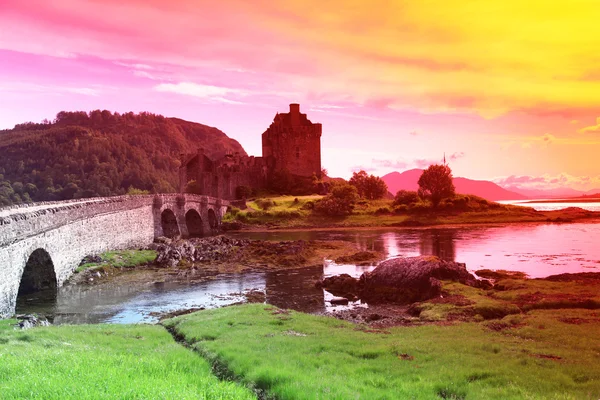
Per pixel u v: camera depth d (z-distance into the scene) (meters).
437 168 152.25
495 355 20.84
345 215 142.88
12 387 13.64
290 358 19.83
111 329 29.27
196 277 56.53
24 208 51.69
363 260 68.88
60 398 12.85
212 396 13.96
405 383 16.11
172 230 94.50
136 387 13.85
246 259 69.69
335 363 19.23
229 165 173.12
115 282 53.09
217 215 131.75
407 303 42.50
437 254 73.81
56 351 19.50
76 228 54.66
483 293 40.81
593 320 29.62
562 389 15.88
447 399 14.84
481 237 98.94
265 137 198.38
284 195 176.12
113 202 66.94
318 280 51.72
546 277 49.72
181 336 27.83
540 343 23.59
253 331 26.64
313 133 192.25
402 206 147.38
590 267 59.25
